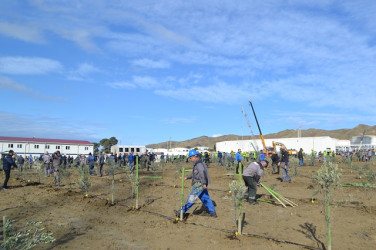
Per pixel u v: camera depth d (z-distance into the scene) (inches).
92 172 869.2
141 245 239.6
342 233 261.0
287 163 613.9
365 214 325.1
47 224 300.8
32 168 904.3
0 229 277.7
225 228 281.0
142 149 2319.1
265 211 346.3
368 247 227.5
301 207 363.6
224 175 773.9
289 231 270.2
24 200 430.9
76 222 309.0
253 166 381.1
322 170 224.8
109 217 329.4
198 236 259.4
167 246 236.8
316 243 237.1
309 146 2667.3
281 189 516.7
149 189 529.3
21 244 178.9
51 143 2231.8
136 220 315.9
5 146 2065.7
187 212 349.1
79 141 2438.5
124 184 605.3
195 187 315.6
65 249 229.8
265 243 239.5
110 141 4544.8
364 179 639.8
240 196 260.8
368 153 1441.9
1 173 861.2
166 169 1121.4
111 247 235.1
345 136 6171.3
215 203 397.4
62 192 498.6
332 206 363.3
